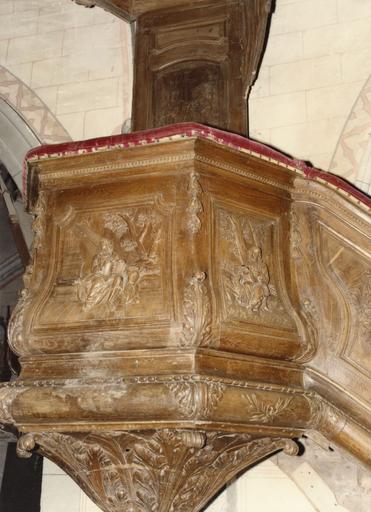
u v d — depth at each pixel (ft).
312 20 15.34
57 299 8.45
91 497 9.34
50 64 16.93
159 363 7.66
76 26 17.10
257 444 9.05
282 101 15.01
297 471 13.17
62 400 7.97
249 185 8.86
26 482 16.42
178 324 7.64
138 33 14.55
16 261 19.75
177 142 8.23
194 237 7.96
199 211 8.08
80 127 16.26
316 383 9.04
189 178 8.23
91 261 8.43
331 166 14.28
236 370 8.02
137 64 14.38
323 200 9.52
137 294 7.99
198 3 14.30
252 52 12.52
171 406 7.39
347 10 15.15
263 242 8.84
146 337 7.77
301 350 8.70
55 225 8.82
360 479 12.76
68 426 8.21
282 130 14.82
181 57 14.14
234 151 8.50
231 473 9.12
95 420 7.92
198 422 7.44
